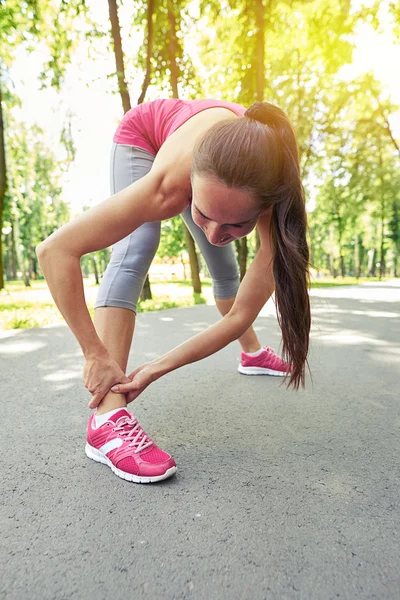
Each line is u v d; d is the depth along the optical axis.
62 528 1.02
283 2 8.28
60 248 1.19
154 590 0.83
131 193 1.21
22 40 7.69
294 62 10.79
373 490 1.20
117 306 1.47
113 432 1.32
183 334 3.73
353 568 0.89
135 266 1.50
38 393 2.04
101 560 0.91
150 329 4.02
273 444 1.49
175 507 1.11
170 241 27.45
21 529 1.01
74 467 1.33
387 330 3.91
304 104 12.68
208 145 1.00
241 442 1.51
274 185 1.01
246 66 8.69
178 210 1.28
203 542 0.97
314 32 8.89
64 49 7.76
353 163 16.11
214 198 1.00
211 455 1.41
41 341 3.36
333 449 1.45
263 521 1.05
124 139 1.63
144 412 1.79
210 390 2.08
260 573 0.87
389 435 1.57
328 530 1.02
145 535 1.00
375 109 14.68
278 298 1.24
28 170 16.94
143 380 1.37
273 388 2.11
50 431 1.60
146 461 1.25
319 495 1.17
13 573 0.87
